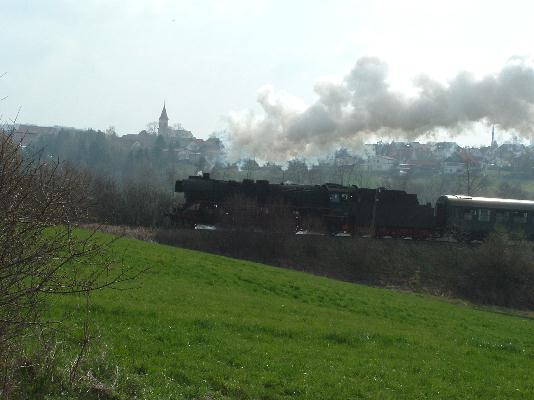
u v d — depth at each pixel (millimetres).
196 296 20906
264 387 11273
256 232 49469
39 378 8688
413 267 48406
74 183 7910
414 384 13164
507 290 46781
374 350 16453
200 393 10156
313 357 14250
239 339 14688
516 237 50656
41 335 8984
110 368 10094
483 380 14844
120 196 62375
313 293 28188
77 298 15312
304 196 51906
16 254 7199
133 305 16016
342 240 50094
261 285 27750
